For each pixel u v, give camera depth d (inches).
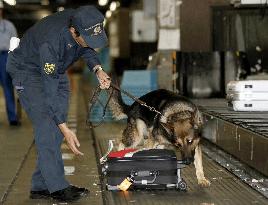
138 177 234.2
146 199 224.7
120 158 233.9
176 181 236.4
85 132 434.3
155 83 527.5
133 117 279.1
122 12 1304.1
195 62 480.1
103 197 228.4
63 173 221.0
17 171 279.6
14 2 1013.2
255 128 274.5
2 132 427.2
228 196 228.5
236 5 511.2
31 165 297.4
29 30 218.7
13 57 219.3
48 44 207.8
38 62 214.7
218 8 555.5
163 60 573.9
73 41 211.3
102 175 269.7
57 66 209.9
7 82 462.0
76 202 220.1
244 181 256.4
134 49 1067.3
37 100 216.2
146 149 241.6
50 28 211.2
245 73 481.1
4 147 354.9
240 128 283.7
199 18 559.8
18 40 223.3
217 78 479.8
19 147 354.6
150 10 855.1
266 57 549.6
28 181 257.9
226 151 313.7
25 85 217.0
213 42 558.6
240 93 352.5
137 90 518.3
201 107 387.2
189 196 229.0
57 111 210.5
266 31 549.0
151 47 1055.6
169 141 254.5
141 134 276.1
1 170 281.6
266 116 326.3
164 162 234.2
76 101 746.2
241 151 282.7
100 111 478.9
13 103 467.5
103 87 231.8
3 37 451.8
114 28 1475.1
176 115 250.1
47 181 217.3
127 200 223.3
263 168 247.3
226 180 260.2
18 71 217.9
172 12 585.3
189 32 561.0
